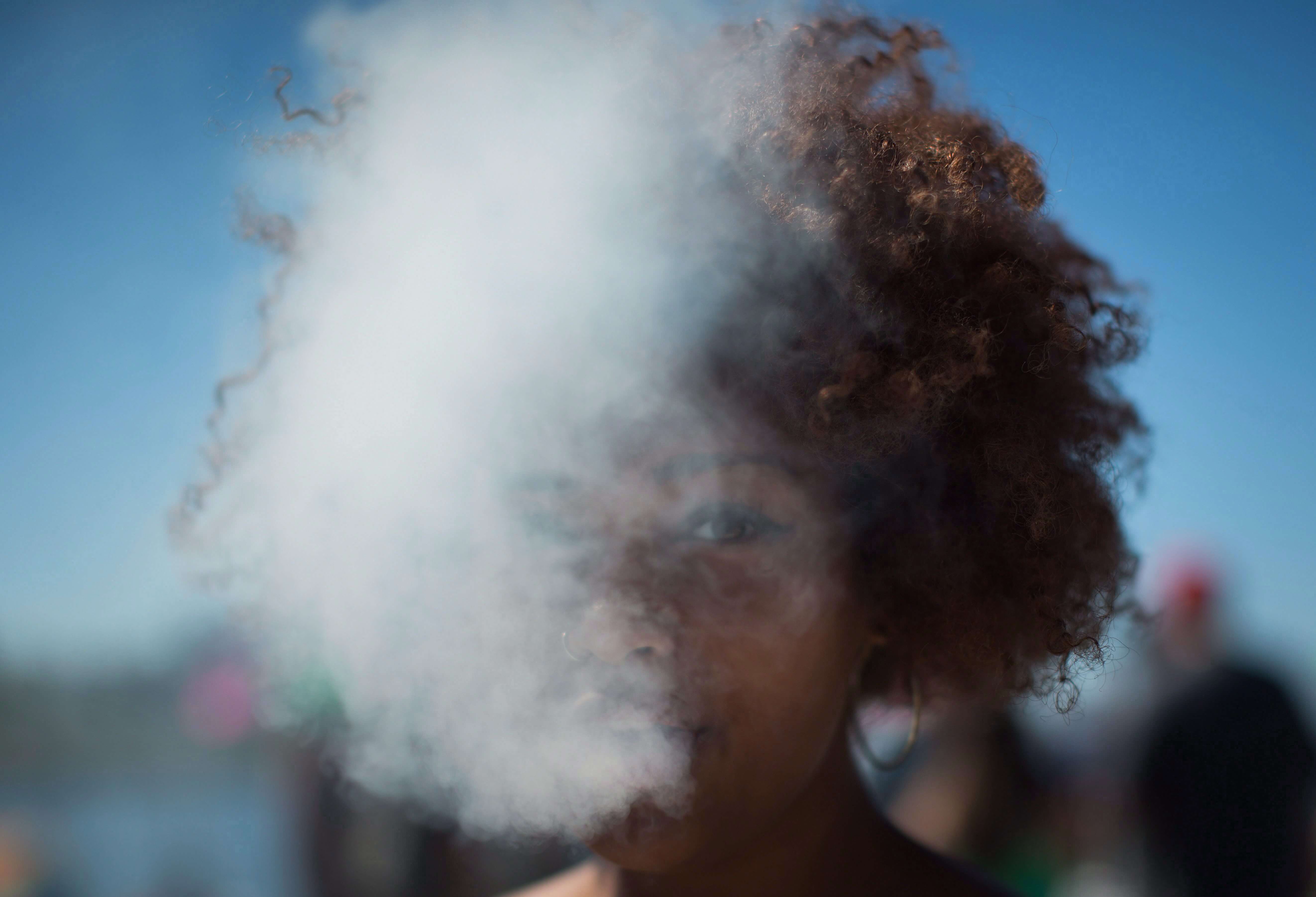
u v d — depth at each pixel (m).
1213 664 2.38
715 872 0.87
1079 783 2.50
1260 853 2.21
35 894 3.95
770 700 0.80
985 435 0.89
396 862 1.79
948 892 0.97
